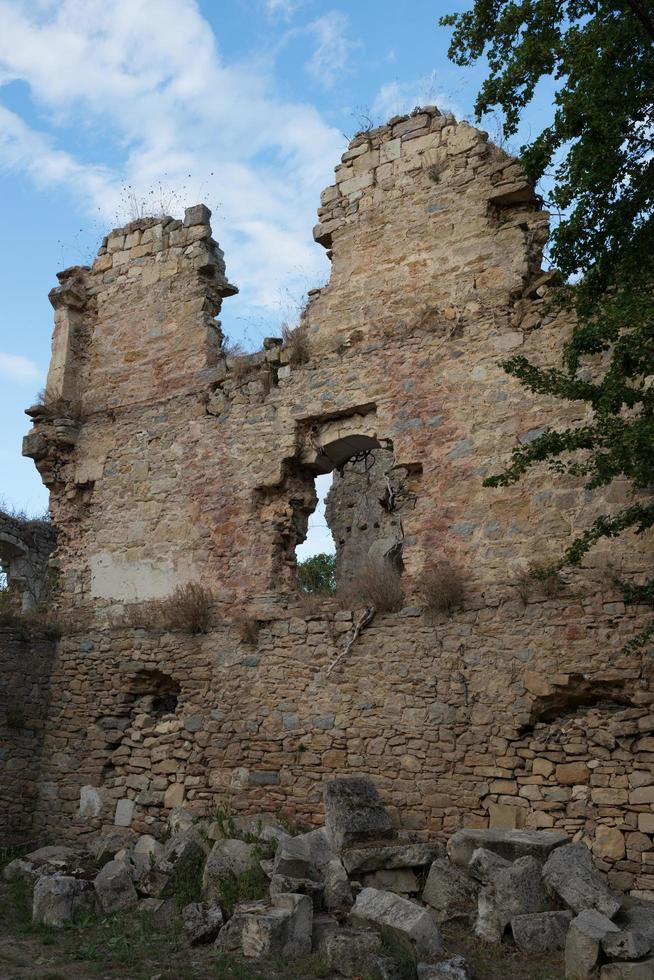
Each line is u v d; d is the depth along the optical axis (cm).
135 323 1508
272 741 1150
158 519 1375
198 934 794
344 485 2119
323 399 1254
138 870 945
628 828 909
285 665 1170
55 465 1517
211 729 1205
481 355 1144
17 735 1333
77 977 709
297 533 1291
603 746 945
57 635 1393
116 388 1492
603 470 822
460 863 880
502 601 1032
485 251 1188
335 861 872
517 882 779
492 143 1231
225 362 1377
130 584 1377
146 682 1304
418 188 1266
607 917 735
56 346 1552
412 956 703
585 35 884
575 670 965
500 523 1077
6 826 1293
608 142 874
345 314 1280
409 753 1045
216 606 1270
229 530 1298
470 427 1127
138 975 715
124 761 1277
